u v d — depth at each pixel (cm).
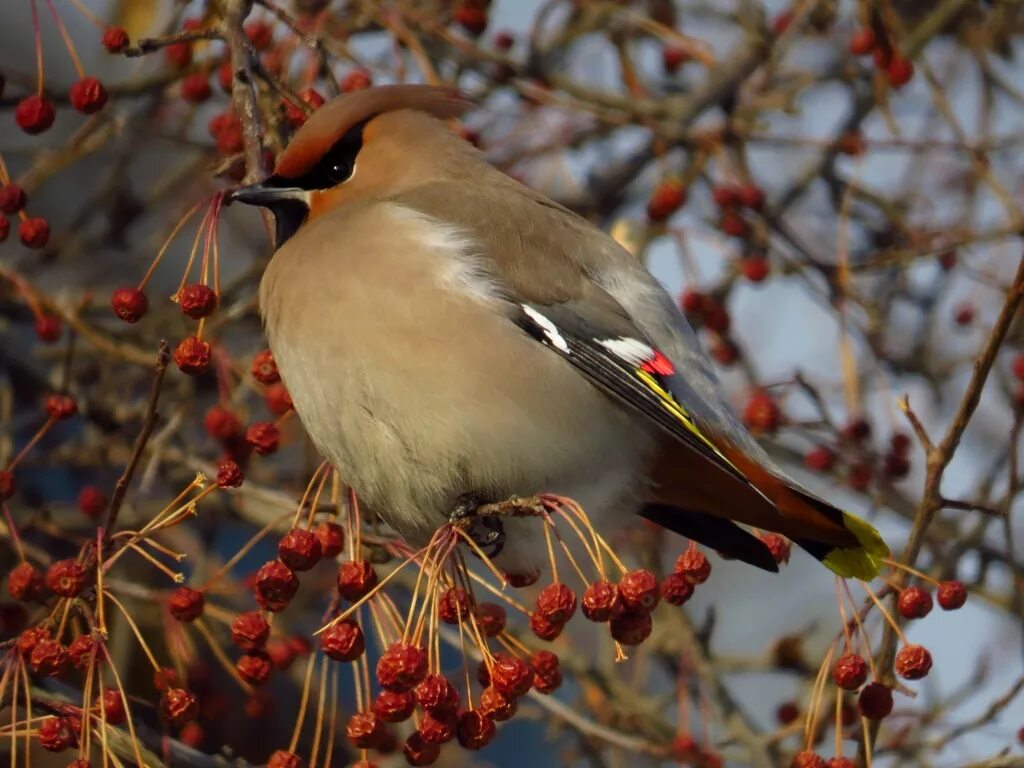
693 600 1532
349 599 769
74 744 733
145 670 1125
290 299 862
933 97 1312
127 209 1259
